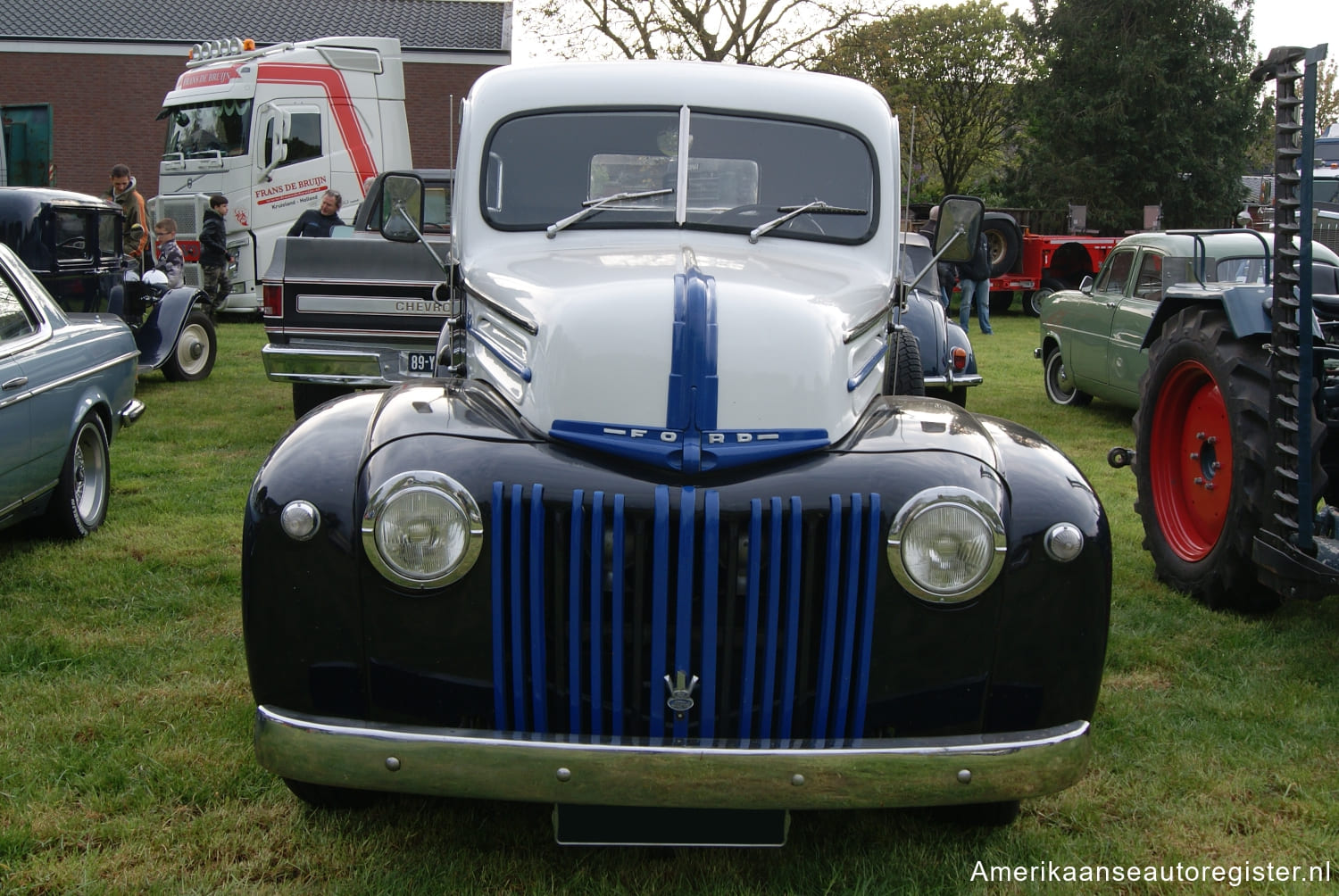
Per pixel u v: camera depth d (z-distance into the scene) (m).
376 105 15.97
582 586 2.43
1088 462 7.76
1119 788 3.14
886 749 2.32
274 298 7.18
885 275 3.71
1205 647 4.15
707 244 3.64
